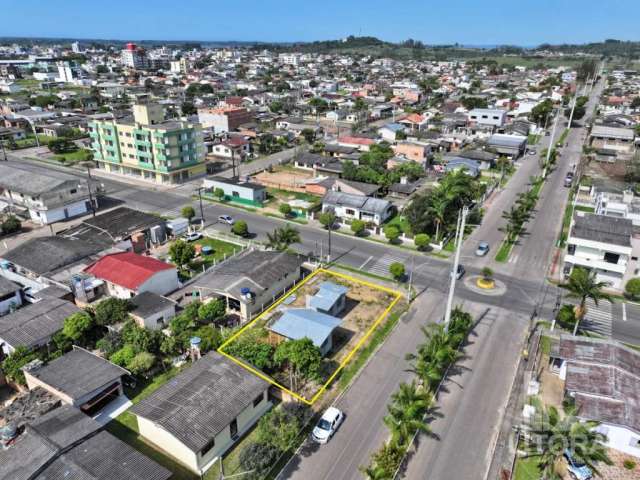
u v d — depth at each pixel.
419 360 39.06
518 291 55.69
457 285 56.81
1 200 80.06
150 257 58.16
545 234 72.62
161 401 33.12
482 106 179.38
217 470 30.86
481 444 33.56
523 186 97.38
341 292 49.84
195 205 84.56
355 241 69.50
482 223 77.00
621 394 35.06
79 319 42.09
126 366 39.12
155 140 93.88
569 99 195.00
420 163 105.25
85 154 117.75
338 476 30.81
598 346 40.47
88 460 28.08
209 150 121.88
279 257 56.47
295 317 44.22
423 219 68.75
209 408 32.59
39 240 60.34
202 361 37.56
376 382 39.84
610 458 32.66
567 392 36.62
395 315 50.00
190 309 46.09
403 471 31.20
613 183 93.31
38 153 119.44
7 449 28.91
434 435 34.19
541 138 142.00
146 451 32.28
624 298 54.56
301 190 91.50
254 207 83.56
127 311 46.12
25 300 50.94
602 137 125.94
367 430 34.72
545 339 46.16
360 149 119.44
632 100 188.00
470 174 99.31
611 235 55.53
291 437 31.64
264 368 39.94
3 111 154.38
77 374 36.44
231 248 66.50
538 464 31.97
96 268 54.00
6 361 38.62
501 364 42.28
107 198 87.88
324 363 41.97
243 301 47.88
